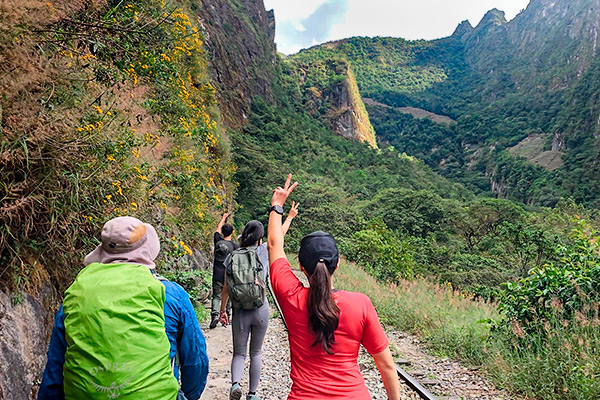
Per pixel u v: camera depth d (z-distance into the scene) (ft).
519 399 13.67
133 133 16.06
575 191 395.34
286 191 7.52
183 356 5.99
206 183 33.09
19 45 10.03
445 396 13.91
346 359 5.94
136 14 16.61
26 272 9.41
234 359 11.47
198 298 25.35
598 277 15.88
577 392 12.51
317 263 6.09
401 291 31.53
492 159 574.97
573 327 15.08
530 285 17.25
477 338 18.79
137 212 16.40
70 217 10.44
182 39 26.40
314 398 5.75
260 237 12.30
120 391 4.83
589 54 618.44
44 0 10.85
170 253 21.80
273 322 24.79
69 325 5.07
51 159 9.82
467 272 97.25
